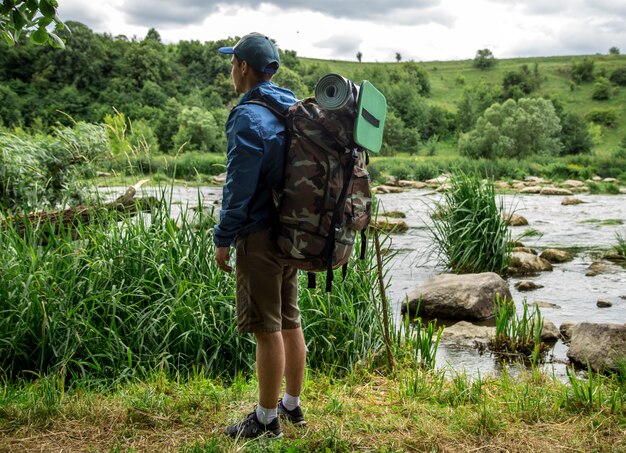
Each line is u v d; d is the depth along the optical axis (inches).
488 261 338.3
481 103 3371.1
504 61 5423.2
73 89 3115.2
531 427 119.9
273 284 102.9
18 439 111.6
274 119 97.7
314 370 165.9
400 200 768.3
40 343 153.9
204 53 4015.8
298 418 116.7
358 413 127.0
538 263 346.9
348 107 95.0
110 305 164.7
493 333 225.5
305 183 95.3
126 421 118.6
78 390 137.7
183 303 168.9
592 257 388.2
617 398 131.8
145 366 158.6
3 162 285.9
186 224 186.7
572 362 193.8
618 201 762.2
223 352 169.0
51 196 296.5
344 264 104.4
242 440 107.7
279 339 105.2
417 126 3127.5
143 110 2819.9
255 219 99.1
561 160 1530.5
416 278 324.5
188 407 125.3
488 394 143.8
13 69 3427.7
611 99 3779.5
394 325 196.5
